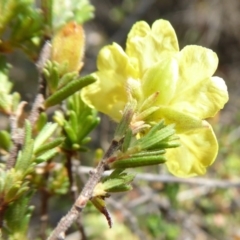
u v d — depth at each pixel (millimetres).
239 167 243
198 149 79
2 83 90
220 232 256
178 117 75
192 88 78
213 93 78
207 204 250
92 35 506
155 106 76
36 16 93
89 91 84
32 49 96
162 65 76
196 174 80
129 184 73
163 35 82
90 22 525
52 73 83
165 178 170
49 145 78
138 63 82
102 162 71
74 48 85
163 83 76
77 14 104
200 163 79
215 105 78
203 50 79
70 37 85
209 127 77
